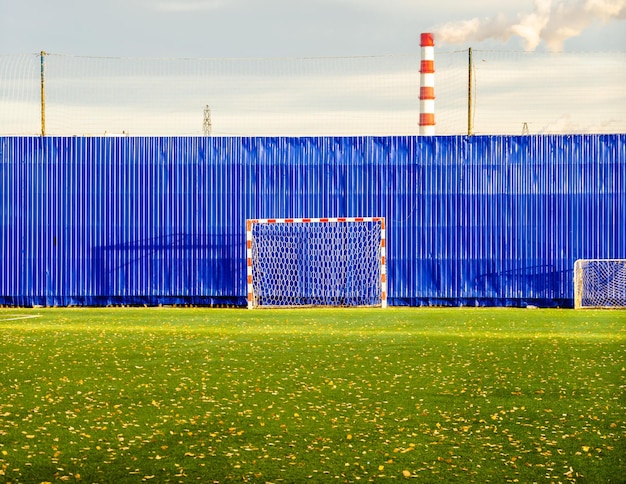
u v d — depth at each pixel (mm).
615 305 28219
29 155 29219
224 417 11344
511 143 28641
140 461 9250
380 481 8562
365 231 28828
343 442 10047
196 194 29062
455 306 28750
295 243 28984
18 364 15883
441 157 28734
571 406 12047
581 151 28469
